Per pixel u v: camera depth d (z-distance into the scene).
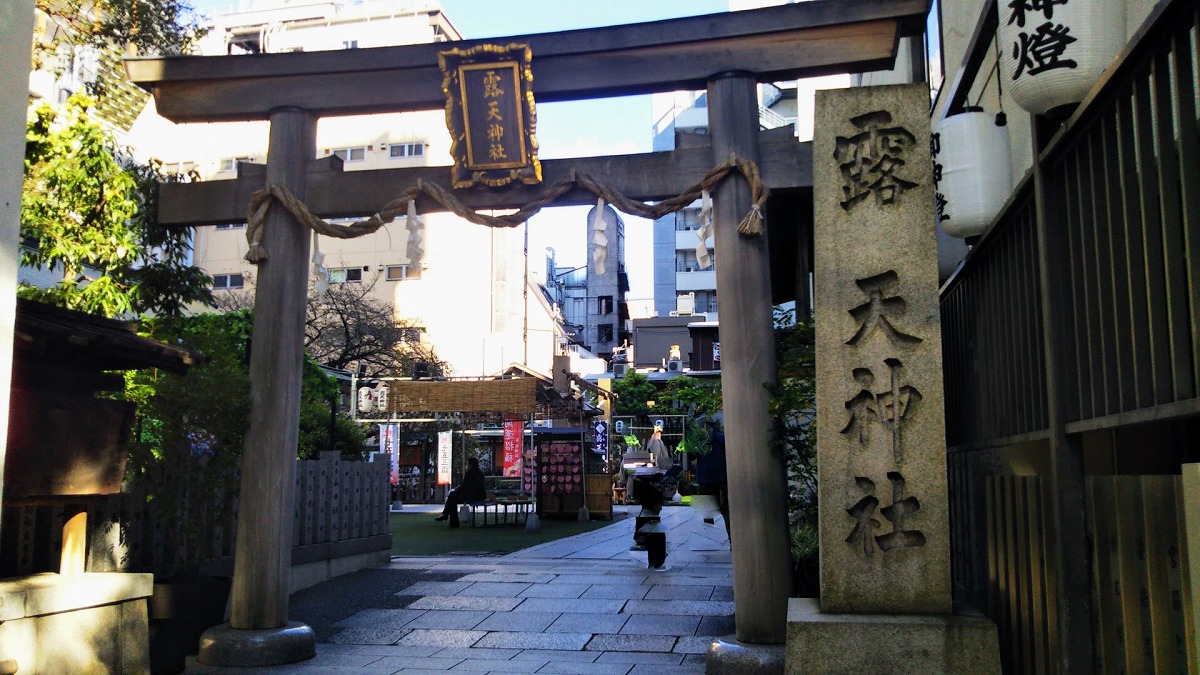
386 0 46.28
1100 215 3.35
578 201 6.93
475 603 8.92
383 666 6.59
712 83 6.67
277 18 46.59
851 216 4.73
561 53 6.77
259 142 42.38
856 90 4.84
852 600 4.41
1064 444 3.68
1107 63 3.64
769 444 6.20
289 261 7.15
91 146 8.12
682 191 6.65
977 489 5.81
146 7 11.16
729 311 6.39
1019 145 6.25
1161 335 2.88
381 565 11.60
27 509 5.89
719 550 13.52
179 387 6.88
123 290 8.66
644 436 38.91
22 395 5.45
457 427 29.55
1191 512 2.46
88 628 5.61
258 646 6.56
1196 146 2.61
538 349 51.34
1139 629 3.04
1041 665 4.00
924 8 6.37
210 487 7.07
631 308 74.94
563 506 21.56
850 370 4.61
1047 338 3.80
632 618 8.22
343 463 10.92
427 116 44.16
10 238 4.86
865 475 4.50
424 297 44.62
